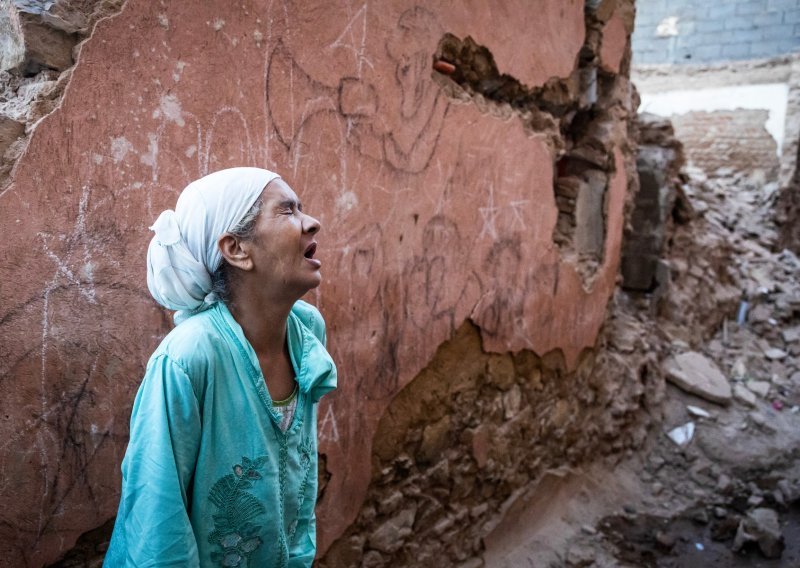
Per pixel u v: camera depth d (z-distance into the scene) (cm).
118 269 160
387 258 244
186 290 120
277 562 131
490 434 323
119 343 162
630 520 377
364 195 229
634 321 503
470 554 318
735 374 532
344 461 240
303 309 149
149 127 162
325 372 132
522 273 328
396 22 230
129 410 166
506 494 344
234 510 121
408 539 284
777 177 880
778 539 346
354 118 220
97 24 150
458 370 296
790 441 459
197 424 114
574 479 389
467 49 271
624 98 423
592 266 409
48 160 145
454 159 270
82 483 159
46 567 156
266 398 122
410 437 275
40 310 146
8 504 147
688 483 422
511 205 312
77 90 148
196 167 174
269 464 123
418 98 246
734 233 745
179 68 167
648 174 528
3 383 142
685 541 360
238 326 121
